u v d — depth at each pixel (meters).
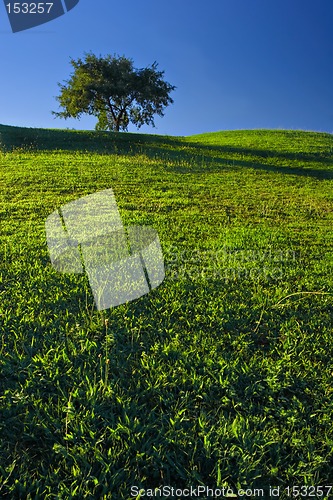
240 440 2.66
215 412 2.96
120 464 2.50
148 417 2.83
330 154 25.56
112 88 41.12
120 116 45.34
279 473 2.52
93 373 3.25
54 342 3.62
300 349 3.86
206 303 4.71
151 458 2.51
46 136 26.17
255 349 3.83
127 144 25.80
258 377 3.37
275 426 2.87
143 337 3.87
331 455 2.65
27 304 4.39
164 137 31.84
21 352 3.50
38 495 2.26
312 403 3.14
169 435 2.68
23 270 5.41
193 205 11.70
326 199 14.16
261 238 8.44
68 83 42.59
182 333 4.00
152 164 18.22
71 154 20.38
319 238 8.92
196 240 8.02
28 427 2.69
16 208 9.82
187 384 3.23
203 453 2.58
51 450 2.57
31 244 6.74
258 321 4.30
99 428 2.74
